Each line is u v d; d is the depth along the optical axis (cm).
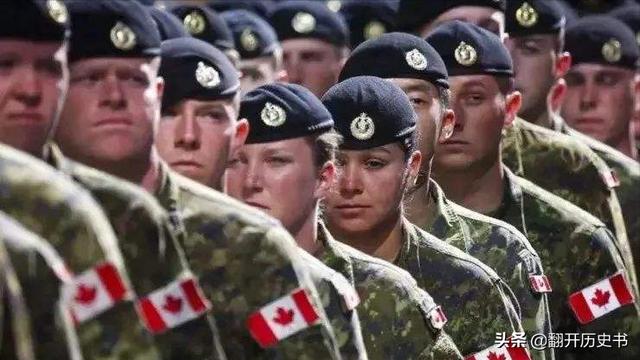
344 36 2858
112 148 1756
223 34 2527
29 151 1623
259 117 1972
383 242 2089
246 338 1819
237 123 1969
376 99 2045
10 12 1602
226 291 1812
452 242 2202
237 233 1812
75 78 1752
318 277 1908
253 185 1978
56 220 1562
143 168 1786
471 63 2275
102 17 1755
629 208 2714
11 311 1388
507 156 2527
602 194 2541
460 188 2316
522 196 2352
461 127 2281
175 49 1928
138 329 1631
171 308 1745
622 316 2378
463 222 2216
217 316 1814
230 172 1983
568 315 2378
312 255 1997
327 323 1834
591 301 2370
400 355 2006
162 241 1739
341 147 2042
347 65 2202
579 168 2534
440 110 2194
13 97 1609
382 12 2909
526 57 2638
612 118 2847
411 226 2111
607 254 2372
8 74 1608
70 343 1459
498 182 2328
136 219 1723
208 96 1923
